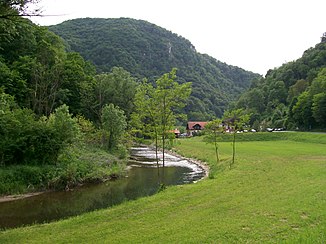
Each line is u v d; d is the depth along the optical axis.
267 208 12.62
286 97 133.25
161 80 20.22
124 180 27.30
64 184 23.97
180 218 11.95
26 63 42.75
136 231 10.56
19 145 24.48
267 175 21.69
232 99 194.75
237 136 72.44
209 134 40.66
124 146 43.94
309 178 19.36
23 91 41.03
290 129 93.31
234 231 9.88
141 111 21.38
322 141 58.25
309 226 10.11
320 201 13.19
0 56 41.78
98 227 11.42
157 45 192.62
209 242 9.02
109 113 42.28
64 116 27.67
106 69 124.69
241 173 23.67
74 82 53.31
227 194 16.05
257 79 180.12
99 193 22.25
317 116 80.31
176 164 38.38
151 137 22.34
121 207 14.70
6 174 22.38
